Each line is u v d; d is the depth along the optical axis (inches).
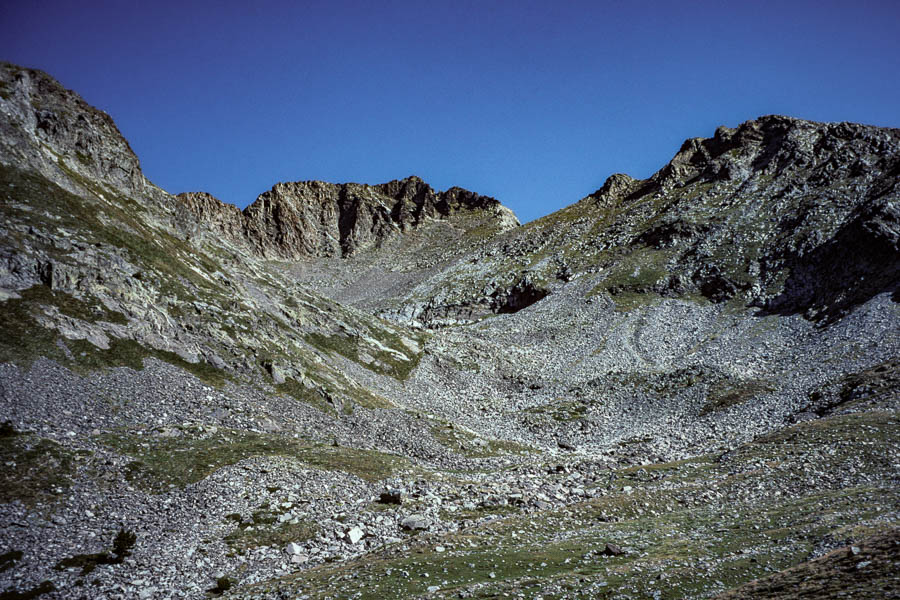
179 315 2699.3
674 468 2132.1
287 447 2057.1
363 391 3228.3
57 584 1133.1
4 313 2009.1
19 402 1702.8
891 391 2529.5
